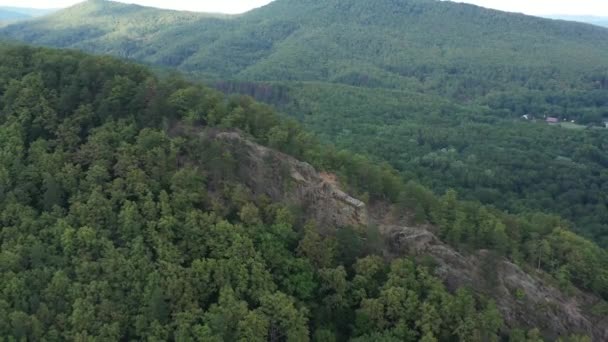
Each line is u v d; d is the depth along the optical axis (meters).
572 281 75.81
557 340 65.25
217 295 61.09
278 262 64.62
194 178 68.88
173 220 64.06
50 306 57.69
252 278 61.88
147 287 58.88
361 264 66.06
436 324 62.19
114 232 64.06
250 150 74.31
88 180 67.44
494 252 73.12
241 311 58.22
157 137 71.19
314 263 66.38
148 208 64.88
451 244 73.94
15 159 69.00
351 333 62.84
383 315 62.88
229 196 69.25
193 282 59.97
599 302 73.00
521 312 68.38
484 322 63.09
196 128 75.38
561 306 70.50
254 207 67.75
